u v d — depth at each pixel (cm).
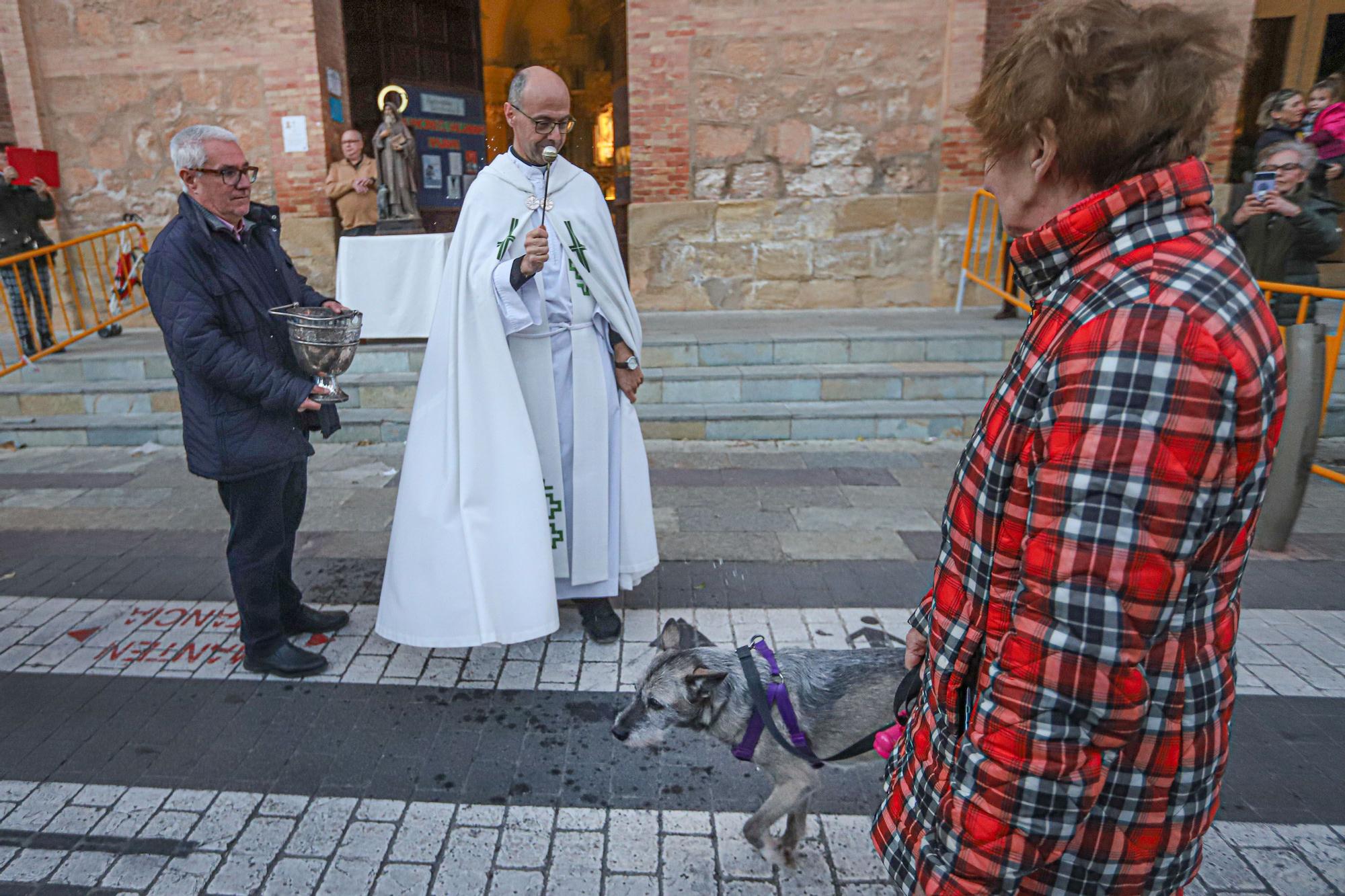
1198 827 118
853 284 885
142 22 858
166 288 302
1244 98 991
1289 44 962
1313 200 538
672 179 862
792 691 240
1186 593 108
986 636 121
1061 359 105
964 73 821
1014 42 115
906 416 655
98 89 877
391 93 840
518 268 327
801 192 866
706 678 225
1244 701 332
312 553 481
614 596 399
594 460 363
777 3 823
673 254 879
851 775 295
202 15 854
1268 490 459
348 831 271
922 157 857
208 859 260
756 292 888
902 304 889
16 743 316
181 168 300
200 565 468
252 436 320
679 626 262
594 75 1489
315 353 312
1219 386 96
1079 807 107
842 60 836
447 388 340
